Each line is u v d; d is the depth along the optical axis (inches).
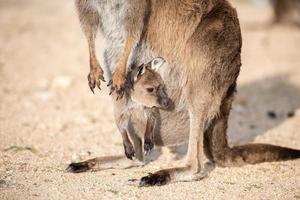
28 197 641.6
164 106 733.3
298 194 674.8
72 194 655.8
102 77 754.8
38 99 1119.6
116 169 754.2
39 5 2310.5
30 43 1621.6
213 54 726.5
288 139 906.7
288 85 1306.6
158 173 697.6
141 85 735.1
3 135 882.1
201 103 727.7
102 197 649.6
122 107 749.9
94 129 943.7
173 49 751.1
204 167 767.1
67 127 950.4
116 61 770.8
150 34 759.7
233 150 765.3
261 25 1977.1
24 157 784.3
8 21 1923.0
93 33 772.6
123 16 744.3
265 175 738.2
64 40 1680.6
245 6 2476.6
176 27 748.0
